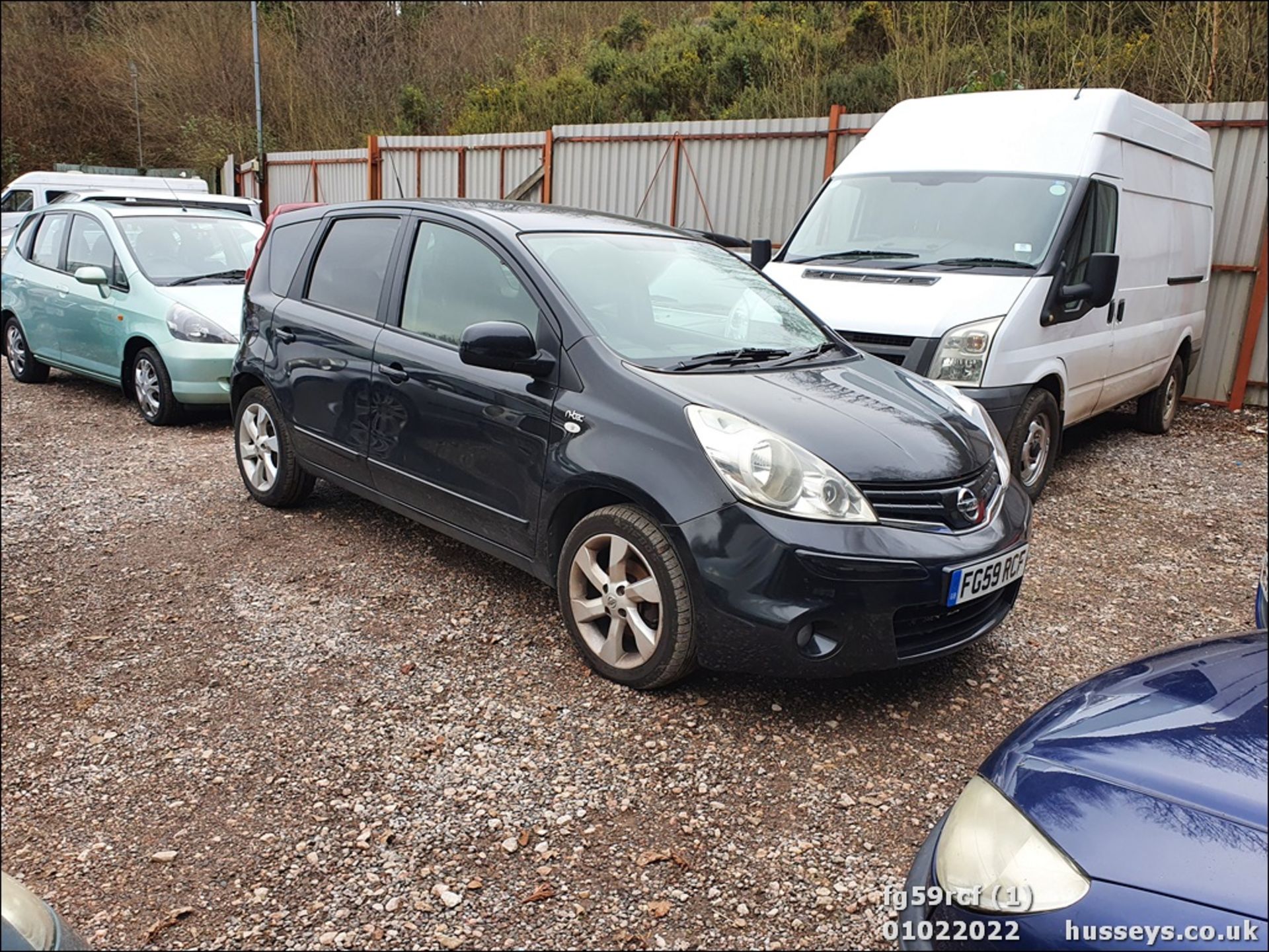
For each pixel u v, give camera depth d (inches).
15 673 141.4
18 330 356.5
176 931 92.0
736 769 118.3
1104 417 344.2
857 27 605.9
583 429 136.1
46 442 270.4
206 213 335.3
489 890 97.7
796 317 174.4
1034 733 82.3
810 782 116.3
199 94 976.3
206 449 263.6
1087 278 225.0
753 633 120.3
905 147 263.7
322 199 725.9
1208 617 170.6
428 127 881.5
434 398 158.6
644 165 486.0
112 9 1106.1
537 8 941.8
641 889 98.1
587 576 138.9
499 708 131.7
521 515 146.7
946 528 127.1
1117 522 223.6
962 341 205.0
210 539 193.8
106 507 213.0
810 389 140.9
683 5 893.2
